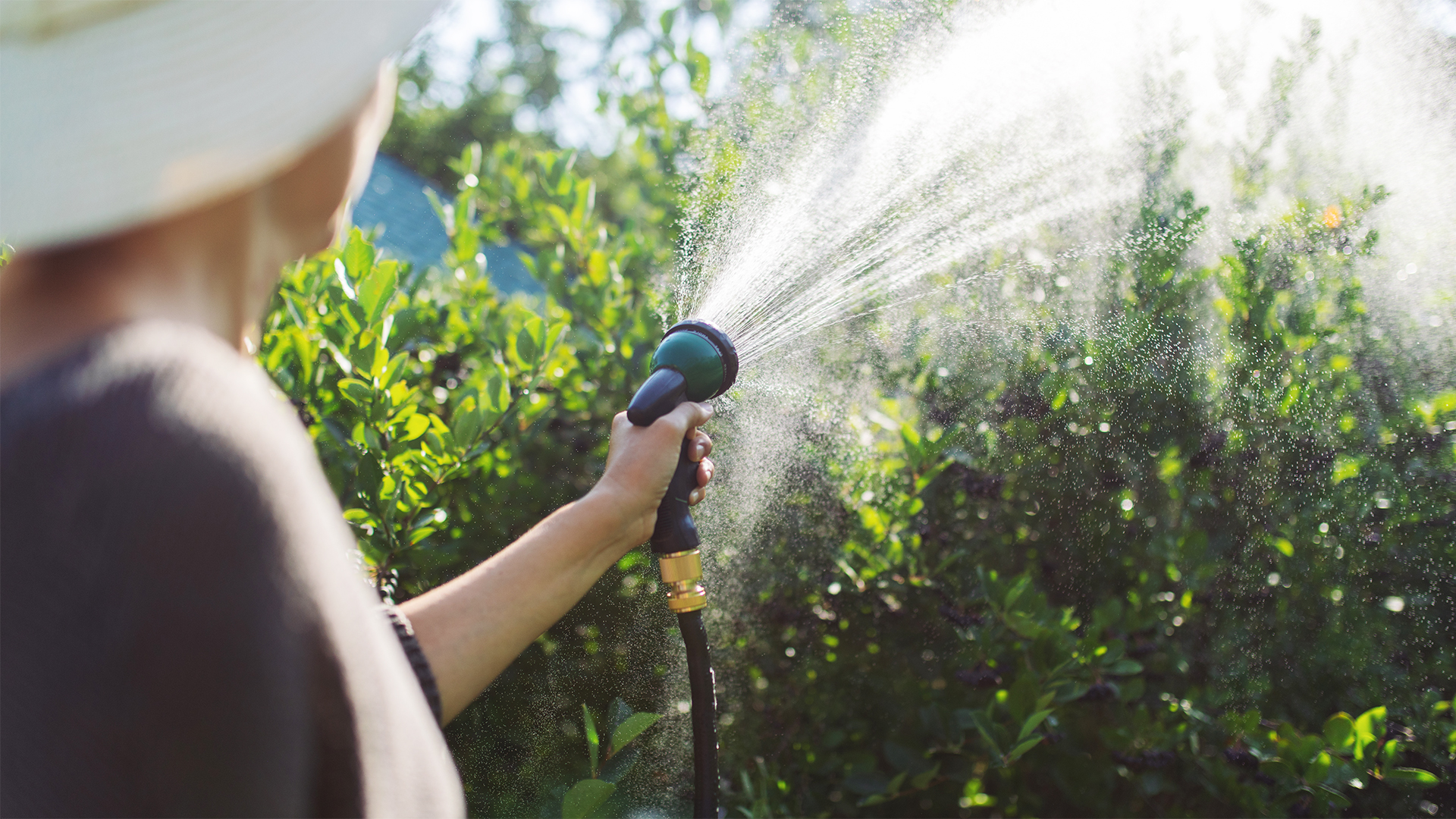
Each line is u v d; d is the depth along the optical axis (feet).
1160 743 6.16
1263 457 6.21
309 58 1.86
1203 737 6.39
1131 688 6.24
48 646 1.61
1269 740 5.82
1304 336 6.12
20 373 1.77
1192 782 6.43
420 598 3.29
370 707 1.93
